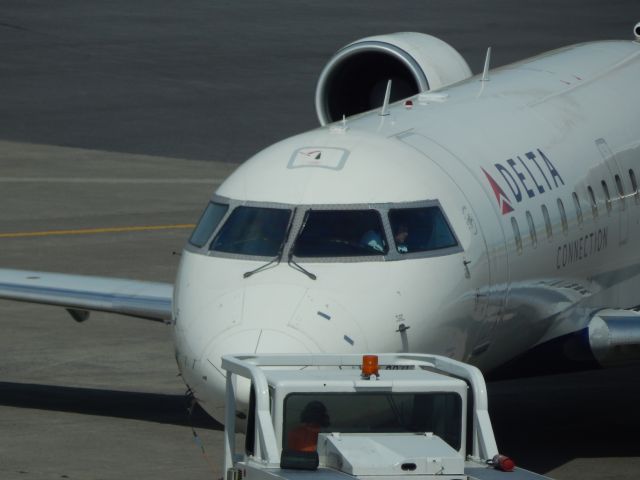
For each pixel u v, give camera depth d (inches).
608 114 2228.1
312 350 1459.2
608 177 2119.8
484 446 1290.6
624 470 1827.0
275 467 1237.7
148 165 4857.3
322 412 1311.5
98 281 2158.0
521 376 1972.2
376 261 1565.0
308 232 1587.1
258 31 7805.1
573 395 2332.7
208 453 1873.8
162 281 3196.4
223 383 1464.1
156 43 7377.0
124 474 1754.4
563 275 1939.0
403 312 1546.5
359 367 1413.6
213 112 5807.1
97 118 5684.1
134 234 3779.5
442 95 2065.7
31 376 2396.7
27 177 4598.9
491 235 1720.0
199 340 1507.1
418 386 1302.9
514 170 1863.9
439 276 1596.9
